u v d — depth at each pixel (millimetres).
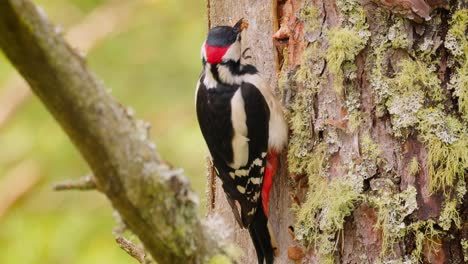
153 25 16859
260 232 9328
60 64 5863
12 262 15078
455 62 8227
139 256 8250
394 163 8344
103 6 17125
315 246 8805
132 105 16250
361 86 8484
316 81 8789
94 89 6051
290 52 9117
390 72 8344
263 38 9414
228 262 7043
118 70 16547
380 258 8383
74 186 6285
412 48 8273
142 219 6586
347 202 8453
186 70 16484
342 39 8461
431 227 8219
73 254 15070
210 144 9742
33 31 5703
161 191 6480
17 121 16422
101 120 6098
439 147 8188
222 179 9680
